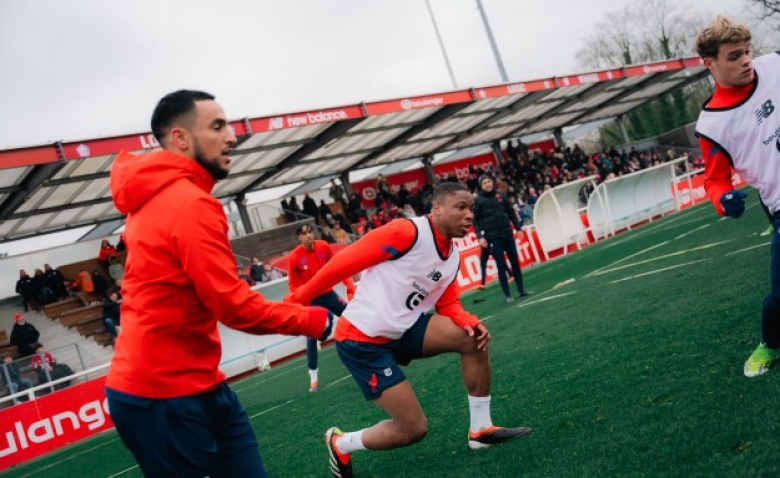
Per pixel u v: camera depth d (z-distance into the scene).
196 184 2.12
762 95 2.79
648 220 19.06
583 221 18.14
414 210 24.75
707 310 4.77
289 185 24.81
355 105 18.09
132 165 2.07
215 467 2.09
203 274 1.96
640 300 6.10
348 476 3.33
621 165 30.88
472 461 3.06
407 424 3.02
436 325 3.09
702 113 2.96
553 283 10.31
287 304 2.12
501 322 7.59
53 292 18.41
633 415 3.00
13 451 9.95
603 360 4.27
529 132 32.97
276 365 13.30
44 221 19.47
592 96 28.84
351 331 3.08
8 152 12.66
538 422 3.36
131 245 2.05
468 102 21.14
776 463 2.11
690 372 3.40
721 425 2.56
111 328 15.36
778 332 2.95
